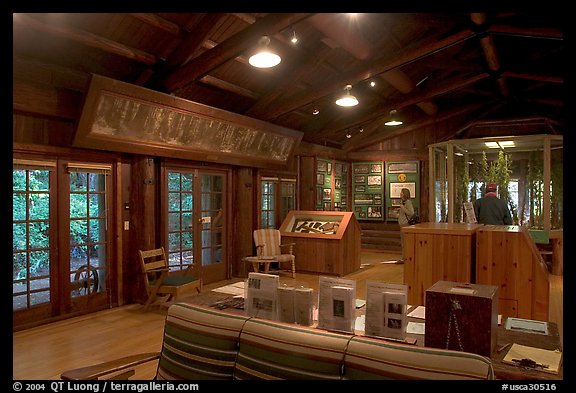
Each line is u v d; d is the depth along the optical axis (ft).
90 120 14.56
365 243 35.76
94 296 16.20
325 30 16.19
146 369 10.65
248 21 16.89
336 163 34.96
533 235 23.80
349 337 5.34
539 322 7.11
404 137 34.86
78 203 15.74
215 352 5.93
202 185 21.86
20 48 13.66
